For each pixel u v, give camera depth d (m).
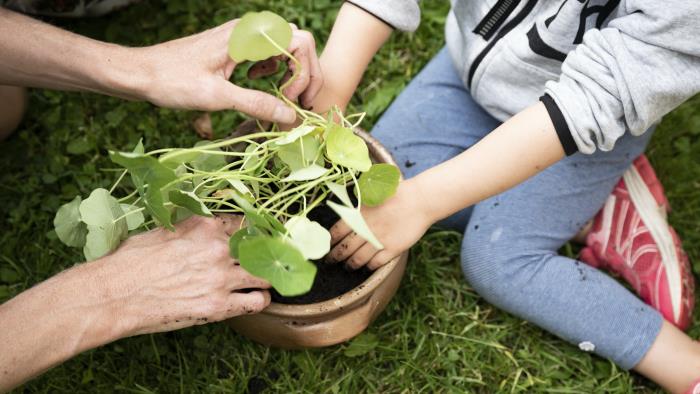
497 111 1.22
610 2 1.03
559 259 1.25
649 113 0.92
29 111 1.49
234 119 1.47
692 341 1.22
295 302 1.09
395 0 1.11
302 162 0.90
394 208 0.99
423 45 1.57
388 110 1.41
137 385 1.21
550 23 1.06
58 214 0.96
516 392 1.25
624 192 1.33
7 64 1.06
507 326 1.30
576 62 0.93
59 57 1.03
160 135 1.48
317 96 1.13
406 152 1.34
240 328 1.13
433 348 1.27
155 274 0.94
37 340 0.90
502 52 1.13
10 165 1.44
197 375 1.25
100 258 0.94
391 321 1.30
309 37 1.02
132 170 0.81
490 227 1.25
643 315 1.22
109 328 0.93
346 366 1.27
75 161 1.46
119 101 1.50
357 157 0.87
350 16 1.13
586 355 1.27
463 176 0.98
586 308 1.22
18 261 1.35
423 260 1.34
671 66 0.89
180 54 1.00
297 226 0.83
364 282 1.01
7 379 0.89
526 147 0.96
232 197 0.86
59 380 1.23
